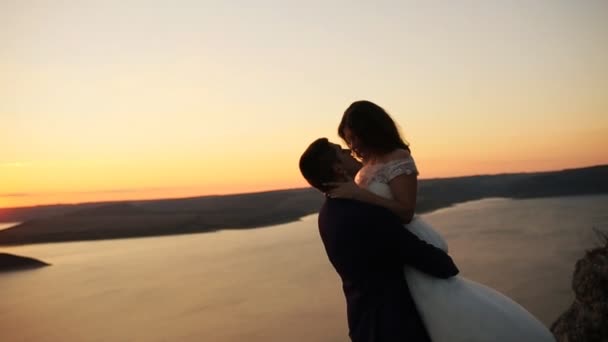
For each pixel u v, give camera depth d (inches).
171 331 499.2
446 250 90.2
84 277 893.2
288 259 951.6
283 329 475.2
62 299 701.3
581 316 145.1
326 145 90.4
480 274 663.8
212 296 663.1
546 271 658.2
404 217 86.9
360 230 82.7
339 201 86.9
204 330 492.4
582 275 149.5
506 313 83.9
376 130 88.6
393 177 86.7
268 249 1125.1
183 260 1053.2
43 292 759.7
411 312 83.8
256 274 808.3
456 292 84.0
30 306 659.4
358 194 85.5
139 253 1235.9
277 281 730.8
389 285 83.7
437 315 83.2
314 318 510.6
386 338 83.1
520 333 82.9
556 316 456.8
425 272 83.5
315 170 89.0
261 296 636.1
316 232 1406.3
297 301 593.0
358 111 89.7
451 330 82.6
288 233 1445.6
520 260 751.1
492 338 82.0
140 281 826.2
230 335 469.1
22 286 816.3
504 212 1528.1
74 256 1245.7
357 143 90.8
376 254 82.7
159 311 592.1
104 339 488.1
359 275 85.0
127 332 508.4
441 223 1348.4
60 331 523.5
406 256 82.0
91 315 590.9
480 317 82.8
